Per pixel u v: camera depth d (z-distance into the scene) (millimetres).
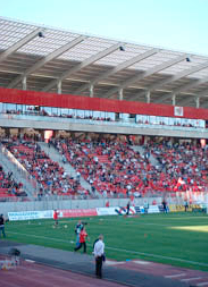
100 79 69875
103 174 64375
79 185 59812
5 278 19266
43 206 51438
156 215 54938
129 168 68625
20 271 20750
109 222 45375
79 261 23125
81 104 70750
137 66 66188
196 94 82875
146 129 76188
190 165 75750
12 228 40312
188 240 30953
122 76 71000
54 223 44719
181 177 70938
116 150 72938
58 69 66125
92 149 70688
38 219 49906
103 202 55875
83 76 69875
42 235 34469
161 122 77875
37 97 67125
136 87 76688
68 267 21578
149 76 71000
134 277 19344
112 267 21562
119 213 56312
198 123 81750
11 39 53156
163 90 79000
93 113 71938
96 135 76250
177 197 62406
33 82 71562
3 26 49531
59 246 28516
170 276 19562
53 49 57531
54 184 58000
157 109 77562
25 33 51750
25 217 49469
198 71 68188
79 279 19016
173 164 74188
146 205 58219
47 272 20500
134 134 76188
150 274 19938
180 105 88625
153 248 27344
